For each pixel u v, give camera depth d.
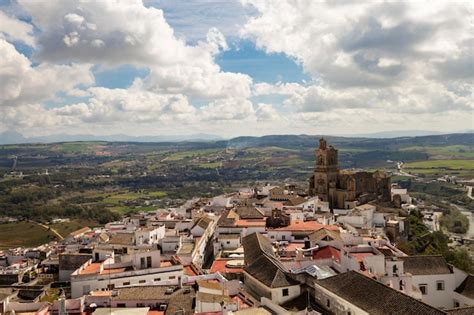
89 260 121.44
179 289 94.31
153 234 149.75
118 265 113.62
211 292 88.62
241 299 88.81
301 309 83.44
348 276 84.31
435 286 102.31
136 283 106.94
